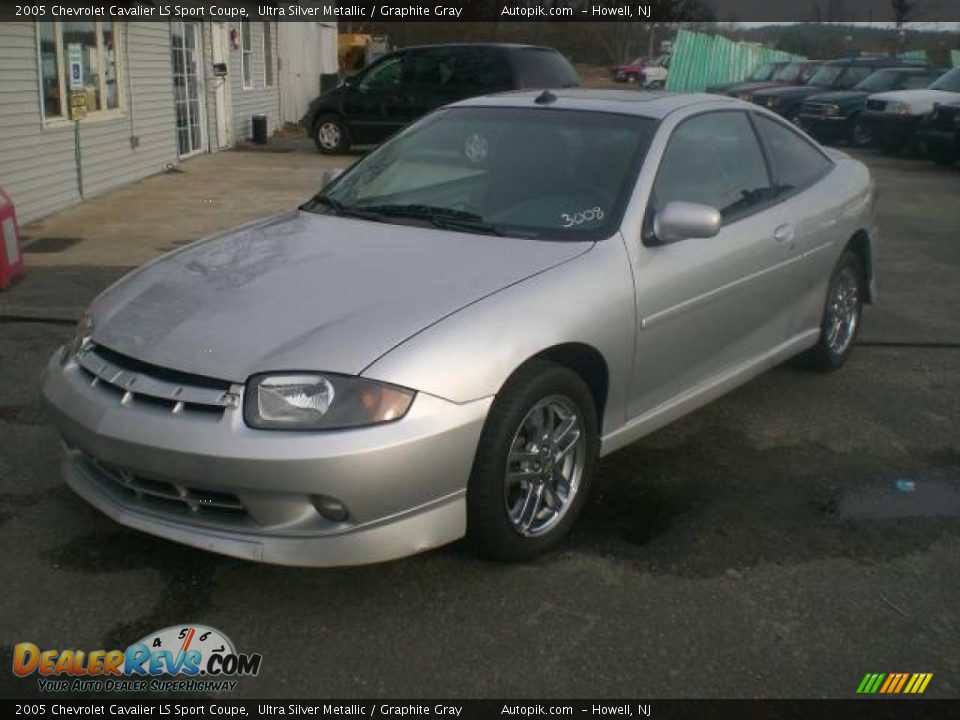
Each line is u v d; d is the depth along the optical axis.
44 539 3.63
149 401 3.17
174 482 3.11
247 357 3.10
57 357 3.69
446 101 15.80
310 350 3.08
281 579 3.41
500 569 3.51
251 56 18.95
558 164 4.21
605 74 44.22
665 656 3.04
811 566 3.59
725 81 34.59
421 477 3.08
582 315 3.54
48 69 10.42
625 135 4.25
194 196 11.92
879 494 4.21
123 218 10.33
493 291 3.42
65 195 10.88
